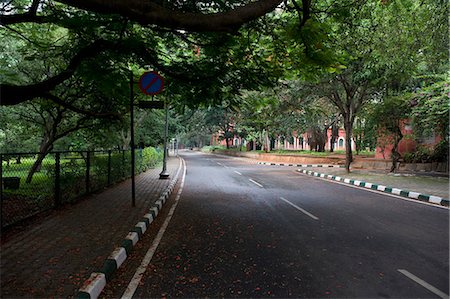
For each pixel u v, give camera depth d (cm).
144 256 518
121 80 820
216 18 415
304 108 2152
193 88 892
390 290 398
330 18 902
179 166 2562
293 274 446
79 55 703
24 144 1992
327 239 612
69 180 907
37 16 696
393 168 1945
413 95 1559
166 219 774
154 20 392
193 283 417
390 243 588
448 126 1675
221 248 557
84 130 1469
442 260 502
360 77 1593
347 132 1917
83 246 528
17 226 648
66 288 380
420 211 879
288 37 790
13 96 610
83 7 381
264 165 2858
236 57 888
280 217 796
